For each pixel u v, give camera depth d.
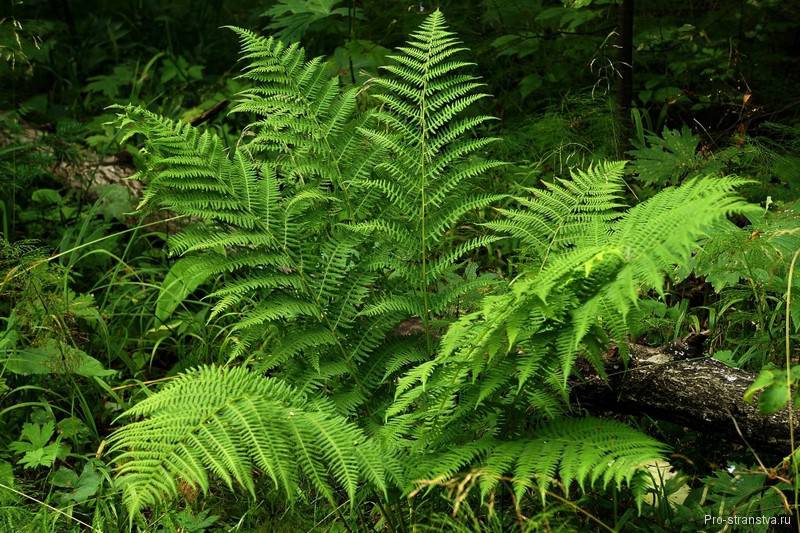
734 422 2.47
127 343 3.77
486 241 2.61
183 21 6.75
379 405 2.62
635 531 2.57
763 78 4.79
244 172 2.67
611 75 4.79
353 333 2.65
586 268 1.86
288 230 2.65
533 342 2.12
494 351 2.07
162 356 3.81
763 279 2.91
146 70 5.65
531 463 2.08
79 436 3.20
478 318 2.34
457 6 5.28
